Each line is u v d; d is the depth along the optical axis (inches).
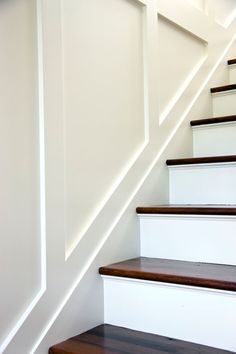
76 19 49.3
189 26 75.5
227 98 80.9
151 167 61.6
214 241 50.8
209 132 72.6
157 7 65.9
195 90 77.0
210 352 40.4
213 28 84.2
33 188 41.9
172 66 71.1
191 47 77.3
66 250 45.5
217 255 50.6
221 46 87.4
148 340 43.7
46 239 42.8
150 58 63.2
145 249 56.7
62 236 44.8
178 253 53.8
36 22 42.9
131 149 58.5
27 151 41.4
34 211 42.0
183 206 56.2
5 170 39.1
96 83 52.2
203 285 42.0
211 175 62.1
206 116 80.1
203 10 82.6
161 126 65.4
